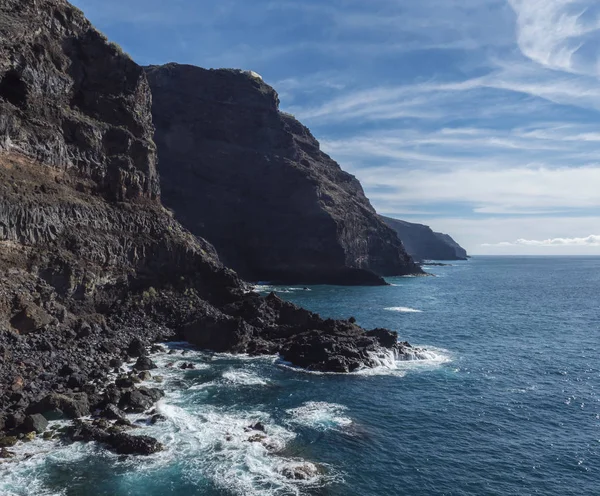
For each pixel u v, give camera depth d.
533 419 31.08
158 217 60.25
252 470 22.83
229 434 26.67
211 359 43.38
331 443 26.48
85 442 24.45
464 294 114.75
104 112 57.66
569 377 41.03
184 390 34.16
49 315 39.00
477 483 22.92
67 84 52.62
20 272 38.75
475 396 35.38
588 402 34.47
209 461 23.47
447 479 23.19
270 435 26.97
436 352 49.94
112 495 20.20
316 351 43.03
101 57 58.53
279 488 21.48
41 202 42.62
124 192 56.09
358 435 27.70
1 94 44.28
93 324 44.19
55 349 36.56
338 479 22.66
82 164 50.78
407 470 23.91
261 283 133.00
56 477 21.25
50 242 43.25
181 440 25.58
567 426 30.02
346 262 137.38
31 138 43.88
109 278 50.56
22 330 36.00
